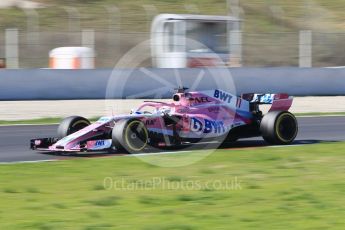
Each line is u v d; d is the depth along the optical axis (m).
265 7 142.75
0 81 76.12
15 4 133.25
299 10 145.00
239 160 38.41
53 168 35.59
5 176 33.34
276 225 23.91
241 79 84.25
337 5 151.75
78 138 39.03
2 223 24.09
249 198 28.56
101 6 134.38
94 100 79.00
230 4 125.81
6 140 48.44
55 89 78.44
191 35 91.88
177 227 23.48
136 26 126.81
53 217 25.06
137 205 27.23
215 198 28.58
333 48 128.25
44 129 55.59
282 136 44.16
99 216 25.28
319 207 26.83
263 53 121.00
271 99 44.53
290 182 32.19
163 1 139.00
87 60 97.88
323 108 75.69
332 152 41.66
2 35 119.06
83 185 31.19
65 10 131.62
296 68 87.81
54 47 115.31
